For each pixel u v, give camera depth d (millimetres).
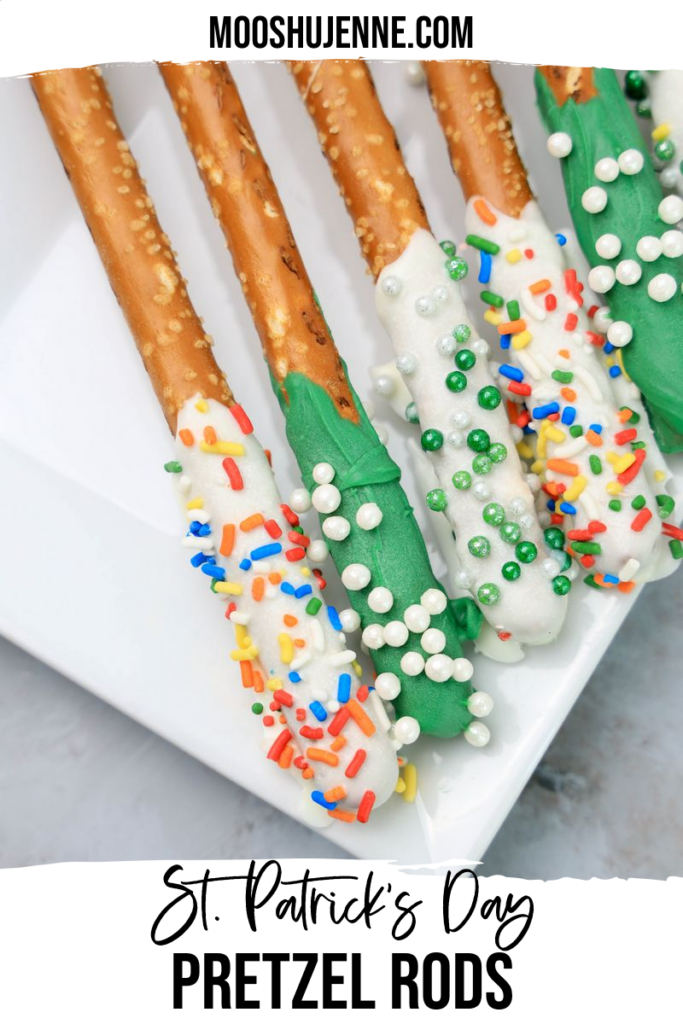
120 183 270
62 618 281
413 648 257
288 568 257
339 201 292
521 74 285
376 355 289
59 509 286
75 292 294
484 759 270
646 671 309
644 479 260
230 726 275
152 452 289
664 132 267
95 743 311
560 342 261
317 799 257
